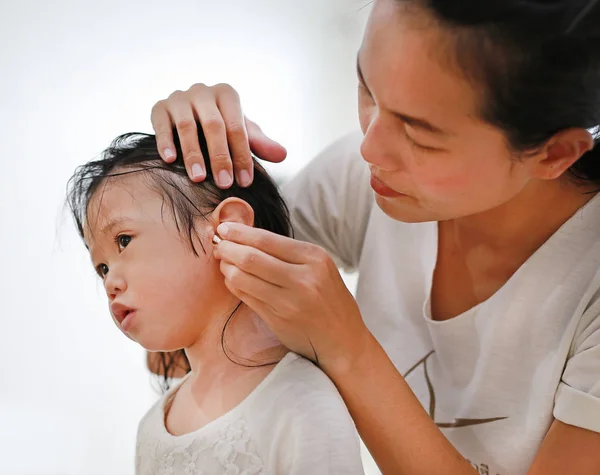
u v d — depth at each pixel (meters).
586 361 0.74
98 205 0.75
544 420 0.78
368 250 0.97
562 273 0.79
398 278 0.93
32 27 1.52
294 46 1.58
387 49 0.62
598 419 0.71
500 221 0.82
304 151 1.58
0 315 1.57
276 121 1.59
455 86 0.61
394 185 0.70
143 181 0.75
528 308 0.80
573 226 0.79
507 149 0.65
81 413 1.57
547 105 0.62
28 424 1.52
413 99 0.62
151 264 0.73
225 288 0.76
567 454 0.72
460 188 0.67
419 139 0.65
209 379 0.76
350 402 0.73
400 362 0.91
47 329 1.58
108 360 1.60
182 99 0.81
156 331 0.73
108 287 0.74
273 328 0.72
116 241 0.75
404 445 0.72
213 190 0.77
